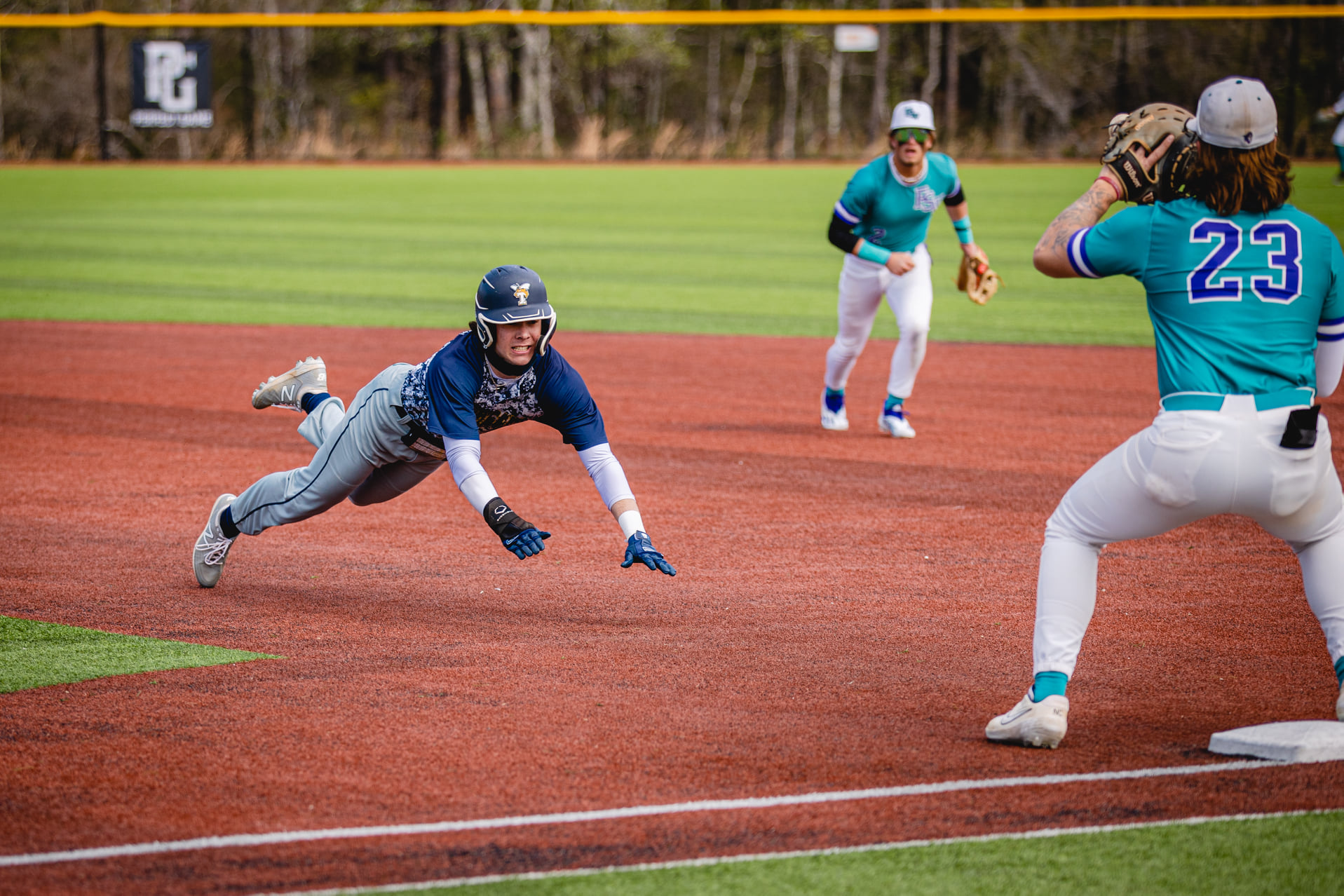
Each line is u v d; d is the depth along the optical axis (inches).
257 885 460.4
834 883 460.8
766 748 578.9
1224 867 471.8
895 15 4800.7
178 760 565.3
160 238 3063.5
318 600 804.6
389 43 6550.2
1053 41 6122.1
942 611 785.6
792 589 830.5
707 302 2226.9
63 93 5851.4
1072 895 453.7
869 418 1401.3
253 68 6018.7
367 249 2891.2
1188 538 948.0
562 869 470.6
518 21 4982.8
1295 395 517.3
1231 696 645.3
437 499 1064.2
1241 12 4483.3
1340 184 3831.2
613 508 679.1
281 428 1330.0
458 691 649.0
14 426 1328.7
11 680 660.7
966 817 510.9
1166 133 544.1
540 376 673.6
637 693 646.5
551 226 3329.2
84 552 908.6
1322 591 561.3
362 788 537.6
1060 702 565.9
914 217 1257.4
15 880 463.2
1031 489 1100.5
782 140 6678.2
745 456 1219.9
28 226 3260.3
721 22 4899.1
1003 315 2137.1
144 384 1552.7
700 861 476.4
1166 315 533.3
